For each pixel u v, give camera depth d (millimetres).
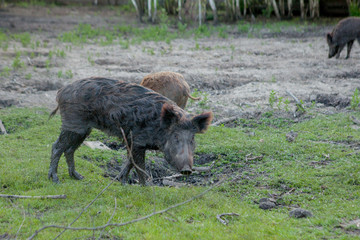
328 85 21062
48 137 14656
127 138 10453
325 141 14688
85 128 10781
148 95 10445
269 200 10430
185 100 14883
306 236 8523
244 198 10750
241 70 23844
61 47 28594
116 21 39625
